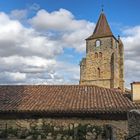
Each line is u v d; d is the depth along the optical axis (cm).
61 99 1941
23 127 1781
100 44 7106
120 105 1792
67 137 1733
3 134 1778
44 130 1758
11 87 2266
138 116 1600
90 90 2133
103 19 7450
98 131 1714
